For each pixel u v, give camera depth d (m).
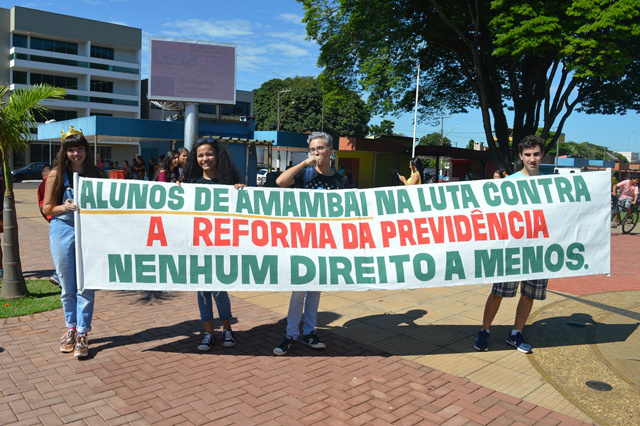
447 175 49.75
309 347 4.63
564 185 4.58
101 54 60.19
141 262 4.21
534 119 23.73
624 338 5.11
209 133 28.50
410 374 4.11
